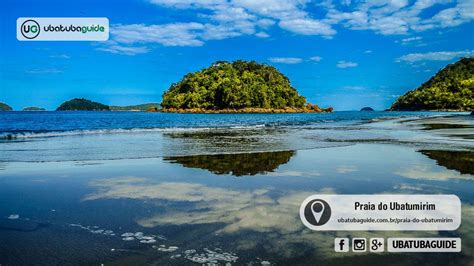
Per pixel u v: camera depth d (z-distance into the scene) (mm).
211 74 149625
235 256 3002
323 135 18016
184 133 20359
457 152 10180
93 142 13938
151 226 3758
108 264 2871
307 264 2854
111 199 4887
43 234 3531
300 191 5336
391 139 14969
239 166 7812
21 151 10648
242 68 168000
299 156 9492
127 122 42750
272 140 14891
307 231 3600
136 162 8469
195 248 3172
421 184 5781
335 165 7844
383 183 5887
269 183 5938
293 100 157375
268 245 3234
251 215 4129
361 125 30203
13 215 4160
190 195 5090
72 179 6316
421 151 10414
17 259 2955
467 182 5941
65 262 2908
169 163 8289
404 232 3576
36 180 6230
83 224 3834
